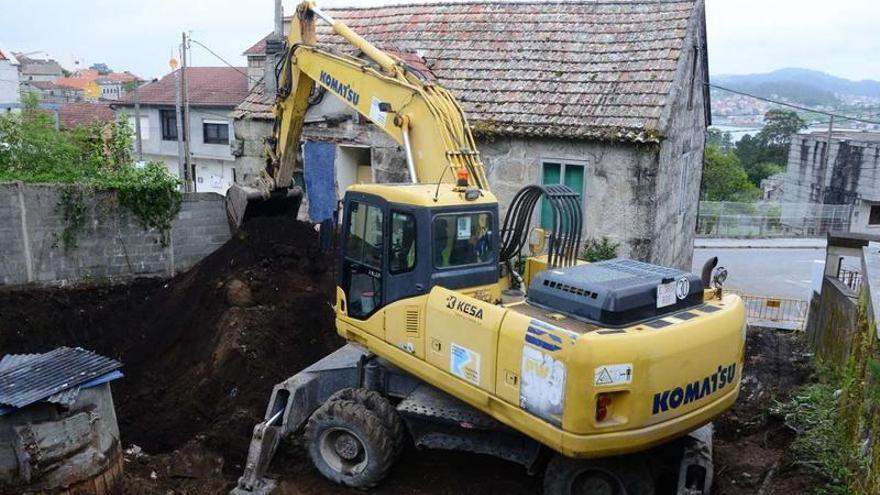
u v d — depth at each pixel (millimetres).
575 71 13164
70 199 11867
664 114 11703
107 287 12320
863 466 5922
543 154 12492
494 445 6691
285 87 9828
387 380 7375
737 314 6176
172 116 28969
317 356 10125
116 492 6695
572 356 5254
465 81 13695
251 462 7211
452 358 6293
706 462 6168
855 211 30062
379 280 6914
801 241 28344
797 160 35438
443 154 7590
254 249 11344
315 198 15203
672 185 13492
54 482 6082
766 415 8156
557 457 6266
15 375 6465
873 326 6781
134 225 12555
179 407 9383
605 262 6656
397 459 7105
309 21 9602
